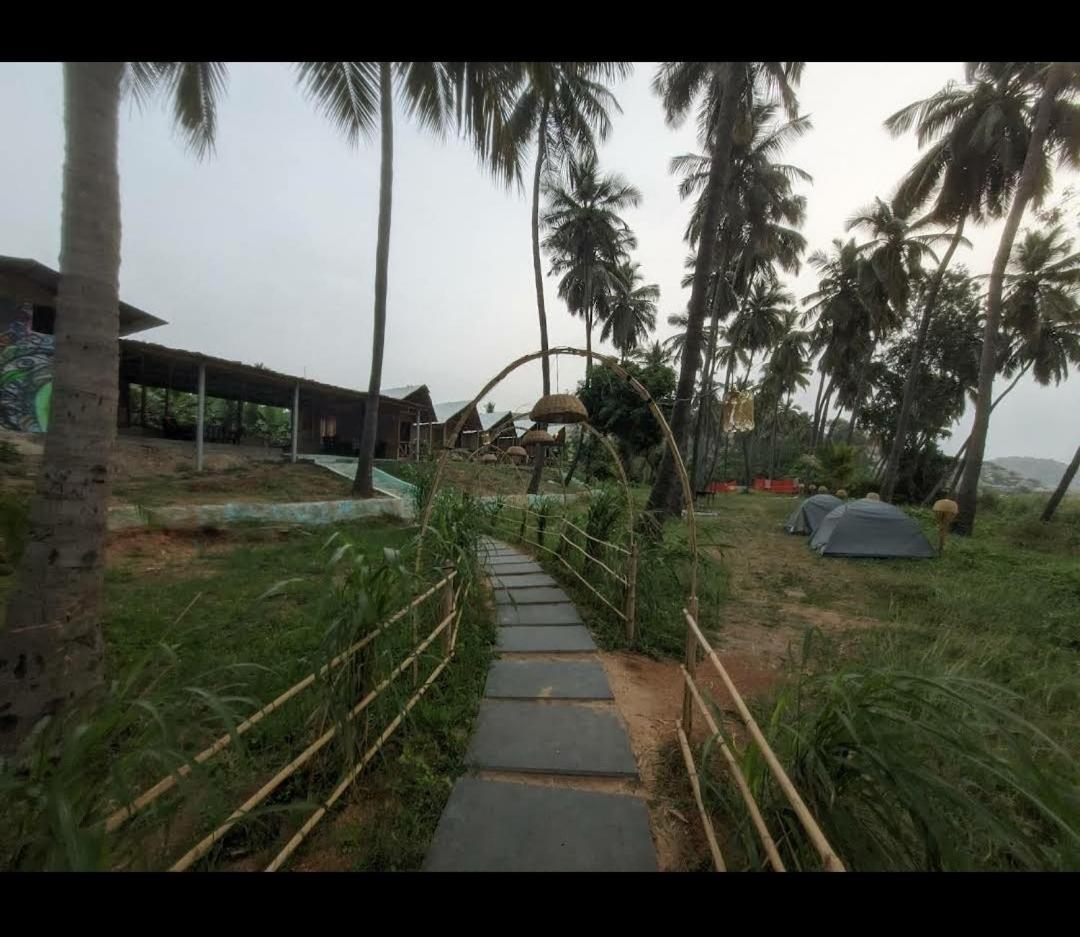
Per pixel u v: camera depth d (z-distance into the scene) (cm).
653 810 219
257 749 237
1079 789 137
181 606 446
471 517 538
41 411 930
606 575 523
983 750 141
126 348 1038
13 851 115
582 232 1948
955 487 2659
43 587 241
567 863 184
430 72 907
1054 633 498
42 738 130
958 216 1506
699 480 2738
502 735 276
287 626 404
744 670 384
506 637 433
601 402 2322
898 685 162
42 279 910
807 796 155
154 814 135
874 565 837
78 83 248
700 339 876
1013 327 1872
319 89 897
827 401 3100
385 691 252
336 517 949
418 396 2398
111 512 695
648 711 311
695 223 1767
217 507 794
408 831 198
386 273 1100
